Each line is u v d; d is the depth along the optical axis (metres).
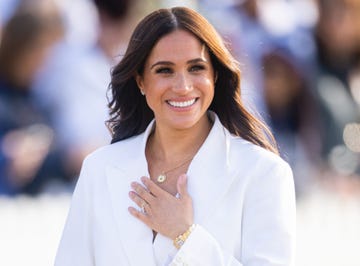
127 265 9.86
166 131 10.12
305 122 19.55
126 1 20.03
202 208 9.78
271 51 19.59
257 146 10.05
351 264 15.53
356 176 19.50
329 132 19.69
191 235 9.59
